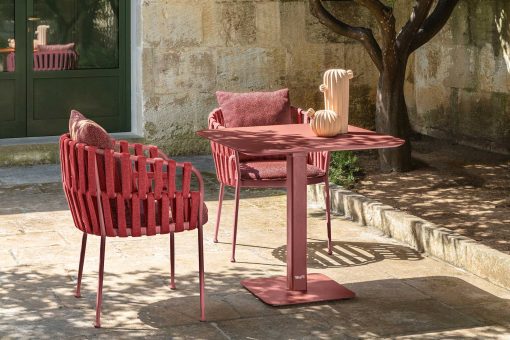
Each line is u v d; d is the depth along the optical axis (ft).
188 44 33.50
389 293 19.52
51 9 33.06
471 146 33.78
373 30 35.94
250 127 20.85
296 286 19.31
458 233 22.68
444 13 29.55
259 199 27.71
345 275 20.70
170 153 33.96
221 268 21.12
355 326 17.63
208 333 17.20
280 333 17.24
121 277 20.35
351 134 19.75
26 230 23.95
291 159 19.01
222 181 22.50
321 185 26.68
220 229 24.39
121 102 34.35
